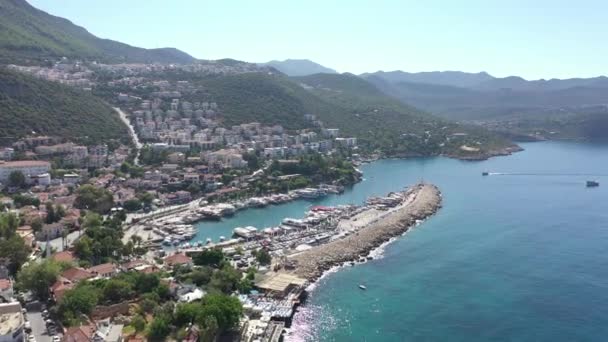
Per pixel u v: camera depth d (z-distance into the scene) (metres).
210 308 170.88
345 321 191.25
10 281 192.75
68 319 162.75
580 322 190.50
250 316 189.50
